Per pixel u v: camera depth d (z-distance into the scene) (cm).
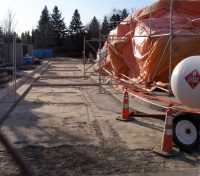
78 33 10306
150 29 1811
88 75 2959
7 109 1328
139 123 1141
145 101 1419
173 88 848
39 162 773
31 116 1255
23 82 2378
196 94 809
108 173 721
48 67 4412
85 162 780
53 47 10225
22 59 4122
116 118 1199
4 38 4866
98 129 1062
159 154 827
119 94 1795
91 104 1534
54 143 910
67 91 1997
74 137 970
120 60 2256
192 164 777
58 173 716
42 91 1991
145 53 1869
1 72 2331
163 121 1165
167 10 2092
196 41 1703
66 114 1296
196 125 864
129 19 2422
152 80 1784
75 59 7419
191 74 809
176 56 1697
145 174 717
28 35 10119
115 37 2558
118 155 826
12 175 691
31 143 905
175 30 1778
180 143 857
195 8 2041
